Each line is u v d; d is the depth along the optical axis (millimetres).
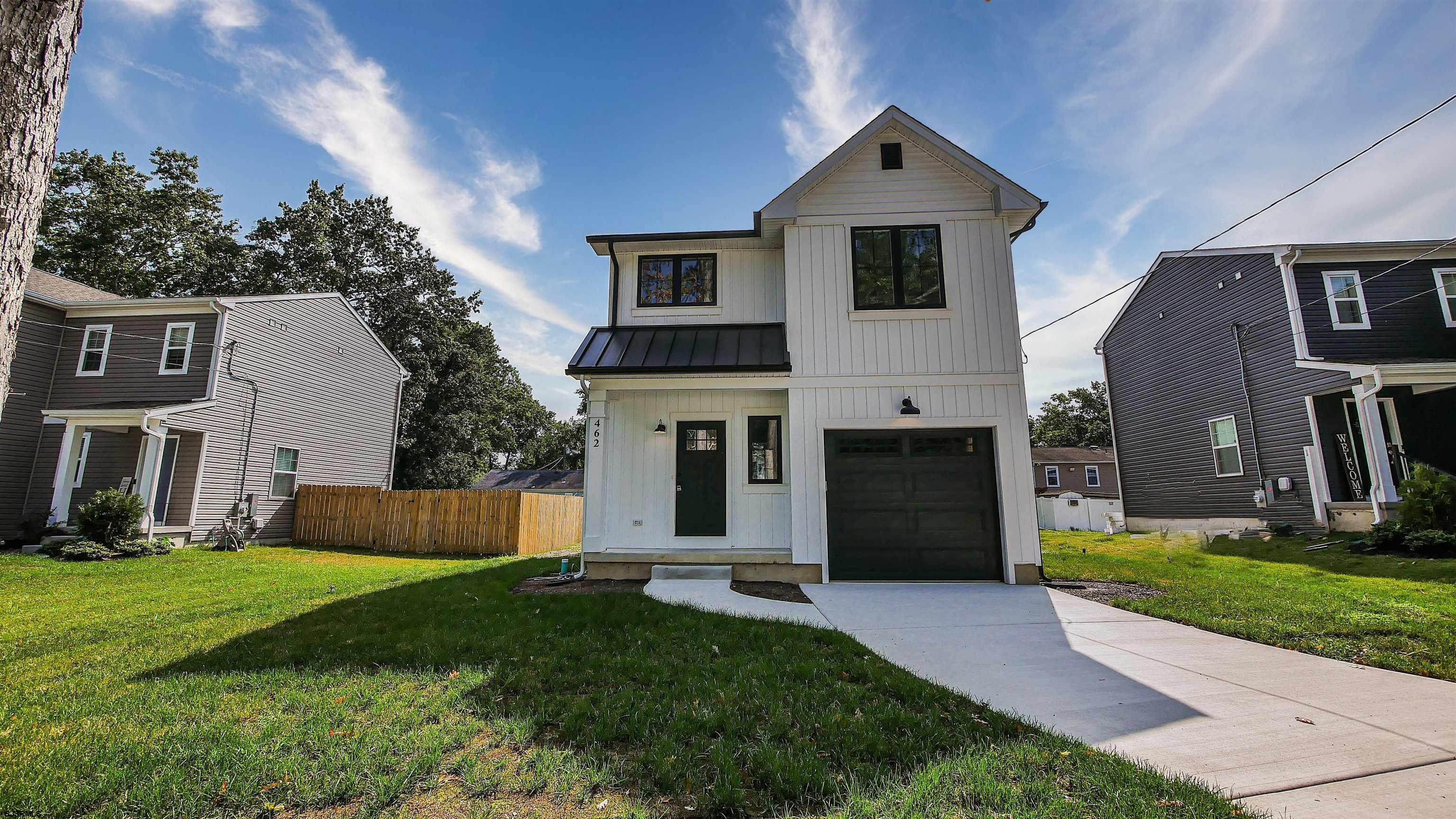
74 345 16047
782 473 9562
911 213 9508
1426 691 3967
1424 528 9922
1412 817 2426
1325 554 10695
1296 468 13742
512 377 44875
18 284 2201
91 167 29188
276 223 29016
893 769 2893
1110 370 21109
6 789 2633
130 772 2809
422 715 3518
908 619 6289
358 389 20812
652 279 10523
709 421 9719
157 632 5641
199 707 3654
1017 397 8984
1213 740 3230
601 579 8828
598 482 9078
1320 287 14023
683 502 9523
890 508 8867
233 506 15812
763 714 3574
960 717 3537
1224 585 8023
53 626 5930
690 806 2588
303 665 4582
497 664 4523
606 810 2559
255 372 16578
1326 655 4848
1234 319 15578
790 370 8789
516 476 42781
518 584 8516
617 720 3463
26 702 3732
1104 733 3350
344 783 2715
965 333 9156
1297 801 2576
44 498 15211
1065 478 34156
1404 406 13430
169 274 30500
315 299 18859
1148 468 19094
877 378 9055
